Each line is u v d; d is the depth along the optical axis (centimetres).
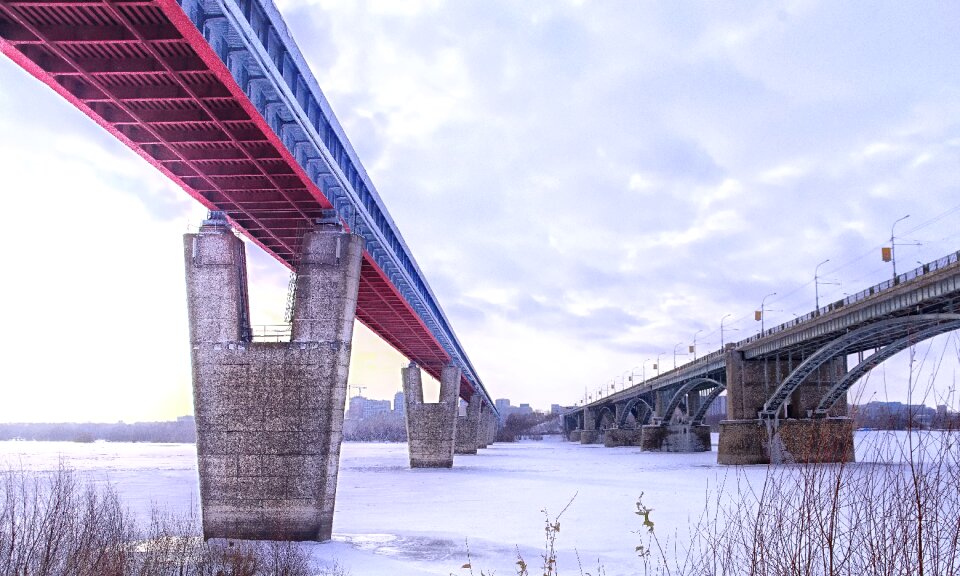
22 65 2303
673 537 2828
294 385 3200
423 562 2617
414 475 7419
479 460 10800
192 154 2941
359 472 8069
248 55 2361
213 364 3212
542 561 2566
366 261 4572
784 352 7962
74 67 2305
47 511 1498
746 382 8488
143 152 2917
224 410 3194
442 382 9275
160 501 4441
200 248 3262
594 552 2659
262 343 3228
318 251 3312
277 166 3075
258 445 3169
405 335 8012
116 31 2169
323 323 3241
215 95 2445
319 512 3123
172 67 2281
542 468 8431
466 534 3247
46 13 2097
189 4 2023
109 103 2603
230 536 3117
